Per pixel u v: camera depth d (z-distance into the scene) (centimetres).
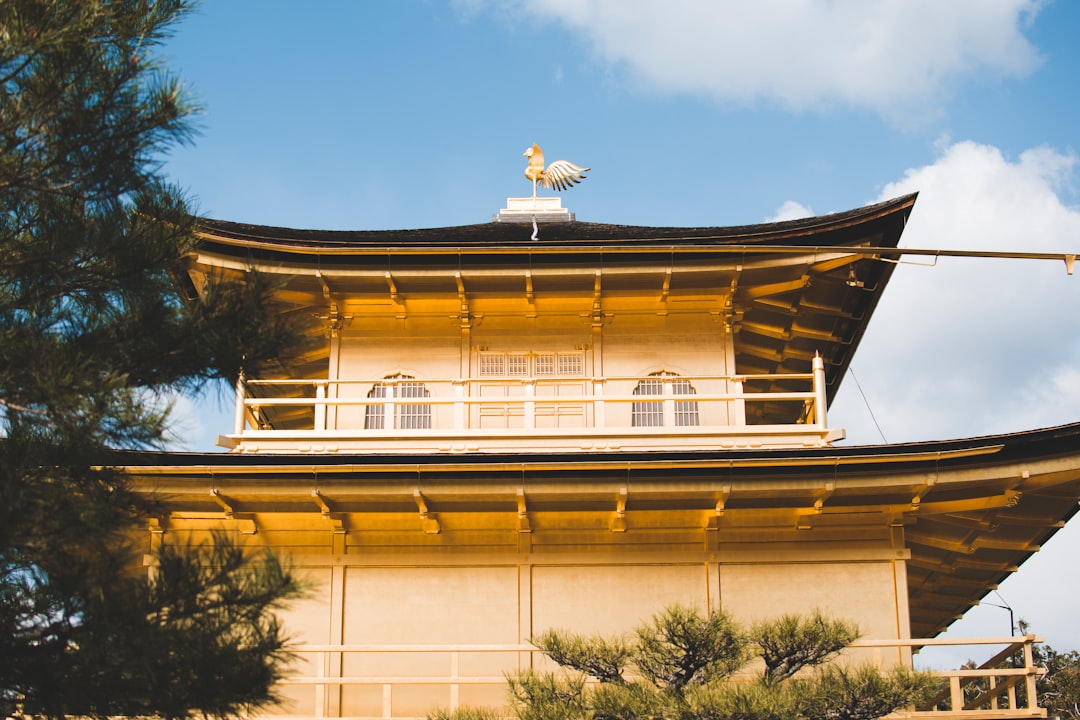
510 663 2150
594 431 2350
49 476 1316
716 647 1647
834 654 1988
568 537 2212
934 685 1627
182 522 2205
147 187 1458
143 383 1380
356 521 2217
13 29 1319
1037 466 2077
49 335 1326
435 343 2603
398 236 2583
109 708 1233
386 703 1942
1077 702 4250
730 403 2522
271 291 1443
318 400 2370
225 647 1212
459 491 2084
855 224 2427
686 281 2530
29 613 1230
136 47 1435
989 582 2705
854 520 2205
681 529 2212
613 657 1692
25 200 1380
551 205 2972
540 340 2605
